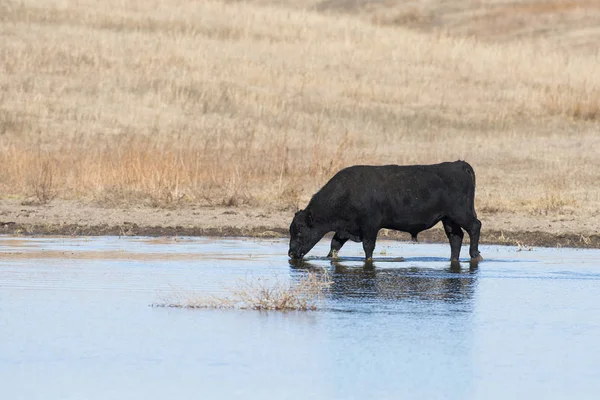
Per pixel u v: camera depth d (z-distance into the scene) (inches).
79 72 5782.5
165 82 5797.2
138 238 2906.0
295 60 6535.4
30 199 3403.1
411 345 1569.9
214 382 1359.5
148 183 3553.2
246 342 1587.1
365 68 6501.0
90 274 2229.3
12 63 5748.0
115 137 4822.8
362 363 1457.9
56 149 4500.5
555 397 1294.3
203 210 3304.6
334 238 2581.2
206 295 1971.0
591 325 1728.6
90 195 3474.4
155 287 2069.4
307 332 1657.2
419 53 6904.5
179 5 7568.9
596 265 2449.6
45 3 7017.7
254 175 3900.1
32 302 1904.5
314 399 1279.5
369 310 1852.9
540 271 2354.8
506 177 4109.3
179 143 4680.1
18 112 5068.9
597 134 5265.8
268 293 1913.1
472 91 6112.2
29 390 1322.6
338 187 2503.7
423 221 2498.8
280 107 5556.1
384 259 2568.9
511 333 1659.7
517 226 3073.3
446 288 2100.1
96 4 7293.3
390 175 2508.6
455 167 2518.5
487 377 1386.6
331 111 5561.0
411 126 5374.0
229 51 6545.3
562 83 6338.6
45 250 2623.0
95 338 1610.5
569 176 4138.8
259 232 3038.9
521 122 5516.7
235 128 5132.9
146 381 1365.7
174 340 1598.2
